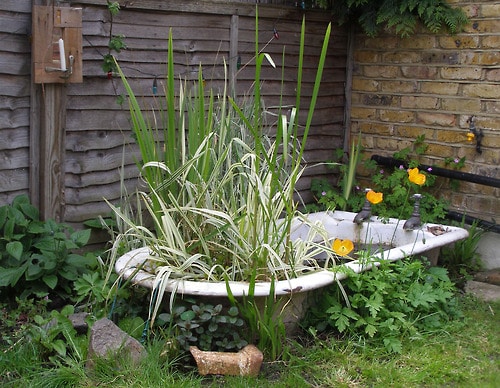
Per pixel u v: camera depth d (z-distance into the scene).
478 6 5.11
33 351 3.33
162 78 4.82
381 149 5.84
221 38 5.10
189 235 3.75
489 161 5.16
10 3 3.99
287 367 3.39
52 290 4.01
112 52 4.52
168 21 4.79
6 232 3.91
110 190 4.63
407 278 3.94
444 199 5.41
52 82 4.15
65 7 4.13
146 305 3.72
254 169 3.78
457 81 5.29
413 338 3.67
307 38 5.66
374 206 5.49
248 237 3.71
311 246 3.96
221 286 3.40
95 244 4.57
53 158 4.27
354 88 5.98
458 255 5.02
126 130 4.66
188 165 3.62
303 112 5.75
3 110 4.07
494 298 4.52
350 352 3.54
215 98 5.12
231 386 3.16
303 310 3.71
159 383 3.13
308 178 5.88
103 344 3.26
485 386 3.24
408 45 5.56
